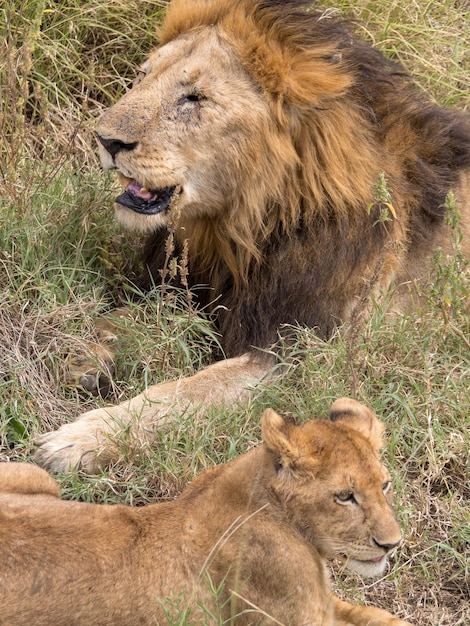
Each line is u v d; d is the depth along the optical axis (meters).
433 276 11.11
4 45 12.97
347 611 7.95
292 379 10.05
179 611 6.97
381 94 11.02
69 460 9.09
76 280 11.11
